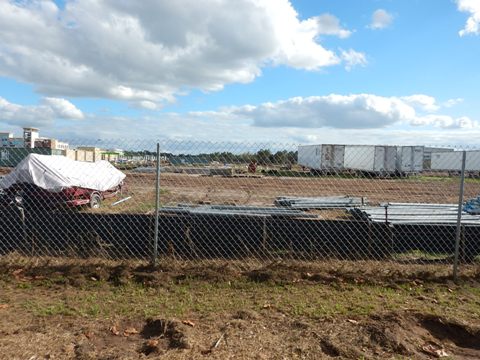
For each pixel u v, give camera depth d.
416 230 7.28
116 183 13.94
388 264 6.51
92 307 4.34
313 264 6.22
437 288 5.17
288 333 3.75
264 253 7.07
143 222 7.07
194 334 3.69
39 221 7.09
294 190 20.38
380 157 30.45
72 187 11.08
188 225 7.05
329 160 32.16
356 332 3.77
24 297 4.65
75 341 3.56
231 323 3.93
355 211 9.17
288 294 4.84
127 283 5.12
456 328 4.04
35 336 3.63
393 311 4.27
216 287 5.05
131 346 3.50
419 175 29.50
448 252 7.20
